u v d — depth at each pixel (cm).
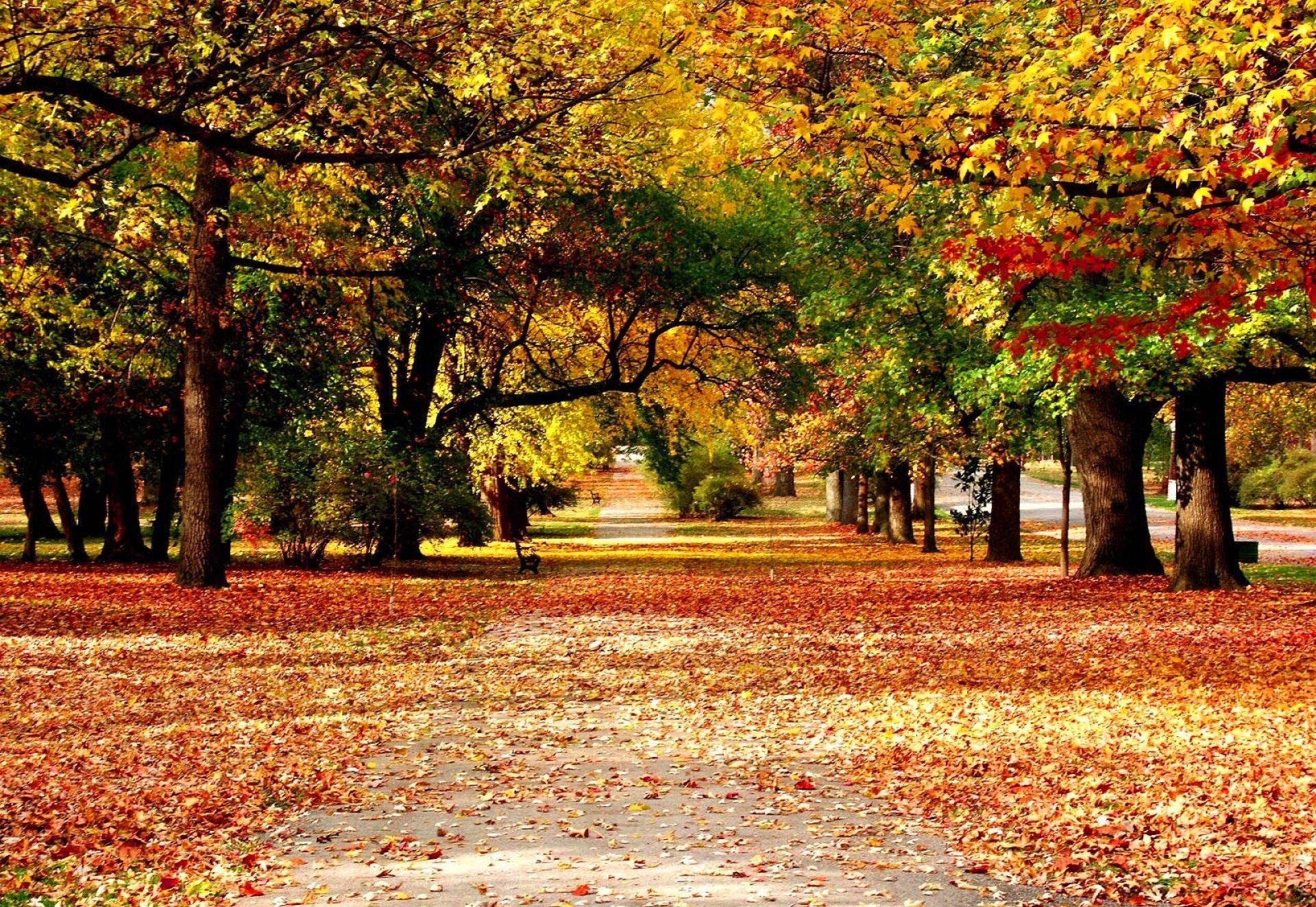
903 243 2231
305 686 1393
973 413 2708
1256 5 852
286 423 3066
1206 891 654
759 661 1589
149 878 711
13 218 1984
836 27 1043
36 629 1748
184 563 2334
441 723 1204
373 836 807
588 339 3416
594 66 1484
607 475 11706
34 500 3338
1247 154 888
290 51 1384
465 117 1611
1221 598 2034
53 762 987
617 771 998
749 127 1002
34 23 1275
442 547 4334
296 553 3014
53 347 2739
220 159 1723
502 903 657
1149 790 866
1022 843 762
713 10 1020
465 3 1374
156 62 1381
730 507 6366
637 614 2167
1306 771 880
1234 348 1780
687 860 743
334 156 1315
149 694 1305
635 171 2094
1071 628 1784
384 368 3244
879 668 1498
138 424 3266
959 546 4250
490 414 3553
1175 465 2225
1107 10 988
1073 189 940
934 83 935
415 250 2658
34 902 661
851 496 5834
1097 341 1197
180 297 2528
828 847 771
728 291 3059
